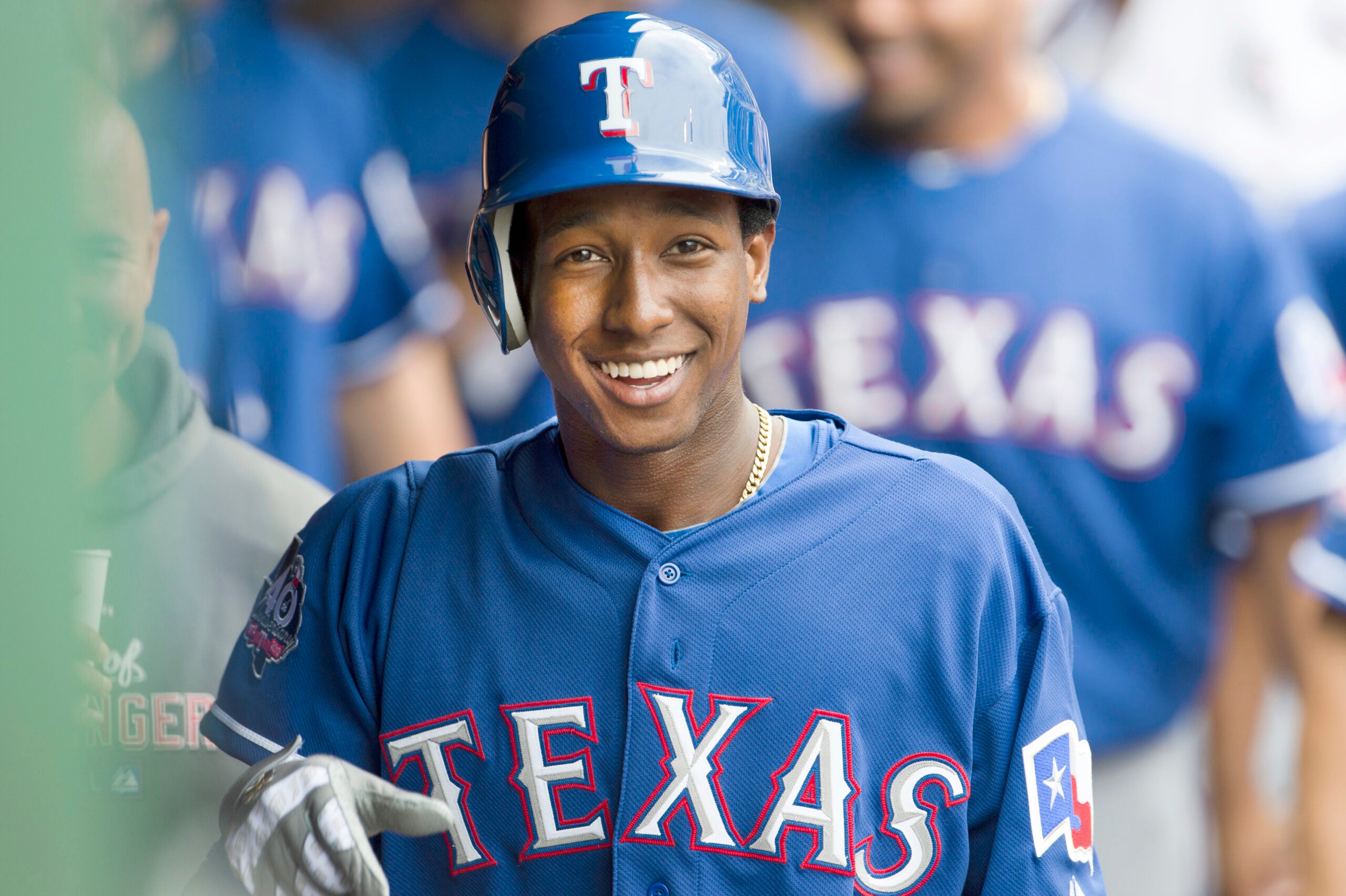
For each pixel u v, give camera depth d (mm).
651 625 4734
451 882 4918
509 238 4652
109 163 4652
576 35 4500
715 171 4348
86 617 3613
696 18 12109
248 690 5211
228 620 6207
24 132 2164
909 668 4777
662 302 4371
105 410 4777
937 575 4824
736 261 4520
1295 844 11461
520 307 4719
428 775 4887
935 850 4812
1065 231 11016
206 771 5844
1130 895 11039
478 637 4887
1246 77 11969
